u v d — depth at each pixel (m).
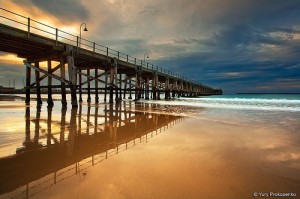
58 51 16.80
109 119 10.36
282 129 7.62
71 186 2.98
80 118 10.34
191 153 4.66
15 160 4.16
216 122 9.45
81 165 3.88
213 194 2.76
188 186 2.99
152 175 3.38
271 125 8.56
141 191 2.82
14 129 7.23
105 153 4.66
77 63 24.45
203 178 3.28
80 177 3.30
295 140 5.88
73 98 16.70
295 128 7.79
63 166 3.83
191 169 3.67
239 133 6.91
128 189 2.88
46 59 18.36
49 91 18.64
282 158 4.30
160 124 9.04
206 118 10.92
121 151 4.83
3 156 4.41
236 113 13.44
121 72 31.48
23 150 4.86
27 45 15.69
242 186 3.00
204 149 4.99
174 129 7.77
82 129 7.55
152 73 35.25
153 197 2.66
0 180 3.21
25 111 13.25
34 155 4.50
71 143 5.56
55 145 5.33
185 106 20.09
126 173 3.47
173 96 48.28
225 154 4.57
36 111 13.34
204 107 18.80
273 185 3.04
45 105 18.98
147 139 6.12
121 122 9.48
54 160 4.16
